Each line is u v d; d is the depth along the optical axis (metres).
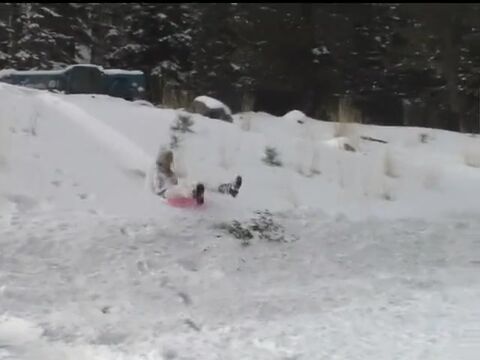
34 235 7.36
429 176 11.71
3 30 25.66
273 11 27.88
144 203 8.67
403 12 28.30
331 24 29.48
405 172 11.95
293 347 5.56
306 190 10.23
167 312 6.38
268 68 27.72
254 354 5.37
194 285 7.05
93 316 6.09
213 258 7.68
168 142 10.70
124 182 9.18
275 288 7.24
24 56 25.22
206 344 5.59
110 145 10.23
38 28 25.58
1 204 7.96
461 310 6.70
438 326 6.18
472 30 26.89
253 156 11.26
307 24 28.19
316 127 15.22
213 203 8.96
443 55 27.20
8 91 11.54
